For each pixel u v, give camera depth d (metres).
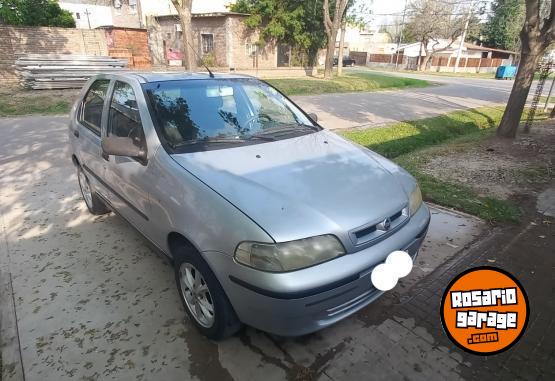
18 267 3.23
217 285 2.22
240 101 3.33
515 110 7.87
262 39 21.69
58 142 7.14
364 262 2.13
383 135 8.06
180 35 22.48
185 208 2.31
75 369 2.27
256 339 2.50
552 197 4.82
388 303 2.87
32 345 2.43
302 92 16.16
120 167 3.03
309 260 2.01
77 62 13.04
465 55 48.75
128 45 18.03
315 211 2.13
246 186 2.28
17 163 5.91
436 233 3.91
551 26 7.02
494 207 4.43
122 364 2.30
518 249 3.61
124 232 3.84
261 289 1.96
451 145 7.46
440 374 2.28
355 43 57.81
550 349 2.47
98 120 3.69
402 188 2.62
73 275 3.13
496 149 7.09
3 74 14.00
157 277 3.12
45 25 16.69
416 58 45.59
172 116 2.87
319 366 2.31
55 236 3.75
